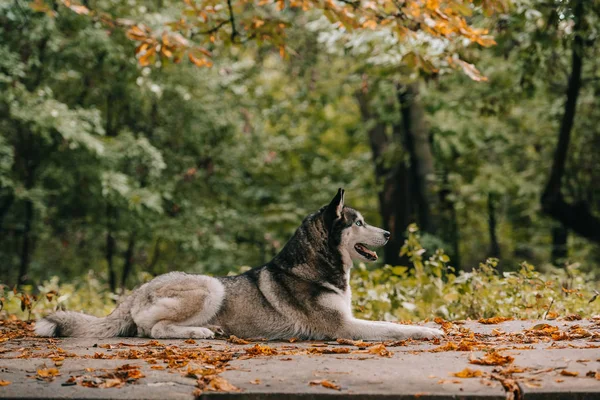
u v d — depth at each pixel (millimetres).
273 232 23688
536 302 9070
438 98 19359
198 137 21031
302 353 5863
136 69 18469
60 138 17984
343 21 9250
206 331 6941
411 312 9555
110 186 18156
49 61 18406
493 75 17453
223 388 4488
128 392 4438
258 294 7141
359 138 27625
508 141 22156
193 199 21828
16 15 16656
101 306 12336
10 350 6180
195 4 10320
